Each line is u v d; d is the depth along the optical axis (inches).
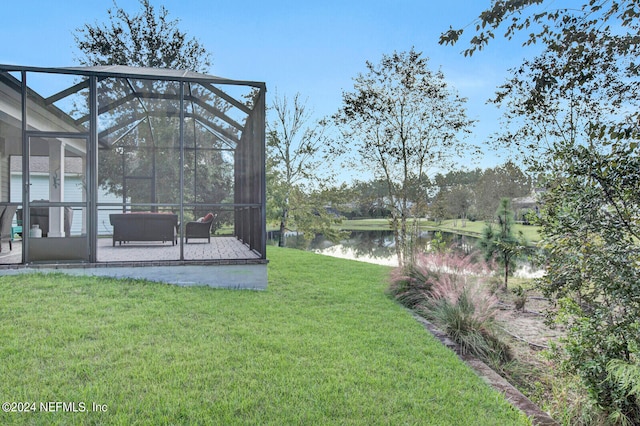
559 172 152.9
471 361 176.7
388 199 552.4
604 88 315.6
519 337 242.2
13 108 310.7
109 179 352.5
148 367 147.7
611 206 133.5
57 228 353.4
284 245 825.5
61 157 355.6
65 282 252.8
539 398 165.3
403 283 298.0
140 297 242.1
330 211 826.2
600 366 135.9
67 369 143.3
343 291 301.9
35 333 175.6
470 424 120.1
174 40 858.8
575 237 137.8
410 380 149.3
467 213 928.9
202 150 394.6
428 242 374.6
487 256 358.3
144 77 285.3
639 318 129.0
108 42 818.2
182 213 293.1
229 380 140.6
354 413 123.0
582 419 144.5
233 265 295.9
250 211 358.9
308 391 135.3
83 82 282.5
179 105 308.5
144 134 354.3
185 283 289.4
